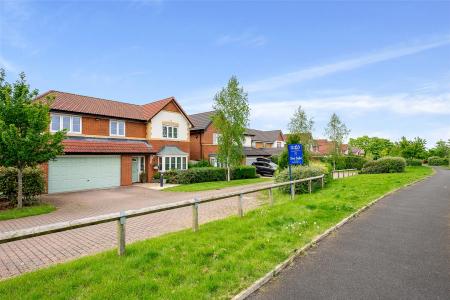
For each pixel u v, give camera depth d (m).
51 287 4.32
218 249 5.91
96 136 22.89
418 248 6.34
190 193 18.02
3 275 5.61
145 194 17.97
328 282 4.73
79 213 12.17
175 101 28.44
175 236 6.91
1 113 12.29
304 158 19.38
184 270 4.91
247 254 5.68
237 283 4.54
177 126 28.62
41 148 13.12
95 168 21.27
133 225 9.37
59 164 19.36
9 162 12.27
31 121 12.47
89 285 4.42
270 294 4.35
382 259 5.71
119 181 22.67
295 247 6.18
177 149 27.73
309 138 34.81
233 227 7.64
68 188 19.75
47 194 18.22
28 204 13.91
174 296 4.06
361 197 12.58
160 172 24.69
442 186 17.55
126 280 4.54
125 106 27.50
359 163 43.47
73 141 20.48
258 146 50.19
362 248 6.36
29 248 7.19
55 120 20.69
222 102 25.42
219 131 26.02
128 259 5.35
